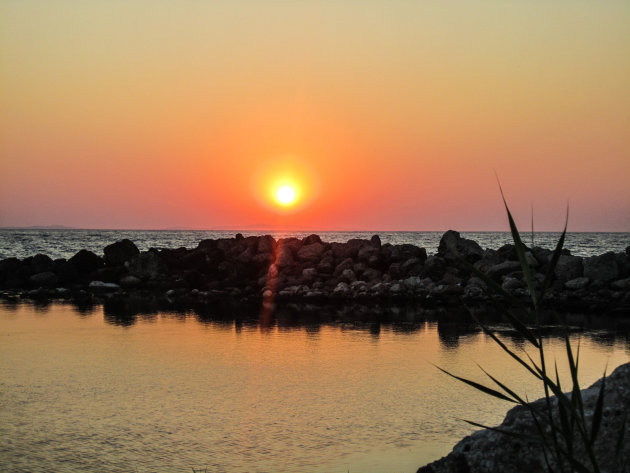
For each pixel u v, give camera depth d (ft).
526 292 81.87
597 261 83.97
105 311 70.28
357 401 33.40
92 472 23.94
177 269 104.37
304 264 97.81
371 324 60.75
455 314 68.44
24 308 72.49
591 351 46.29
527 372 39.60
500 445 15.94
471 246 98.58
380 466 24.59
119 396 34.32
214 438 27.76
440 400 33.63
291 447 26.73
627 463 14.10
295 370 40.63
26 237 373.40
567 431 10.60
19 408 32.07
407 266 95.25
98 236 425.28
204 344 49.47
